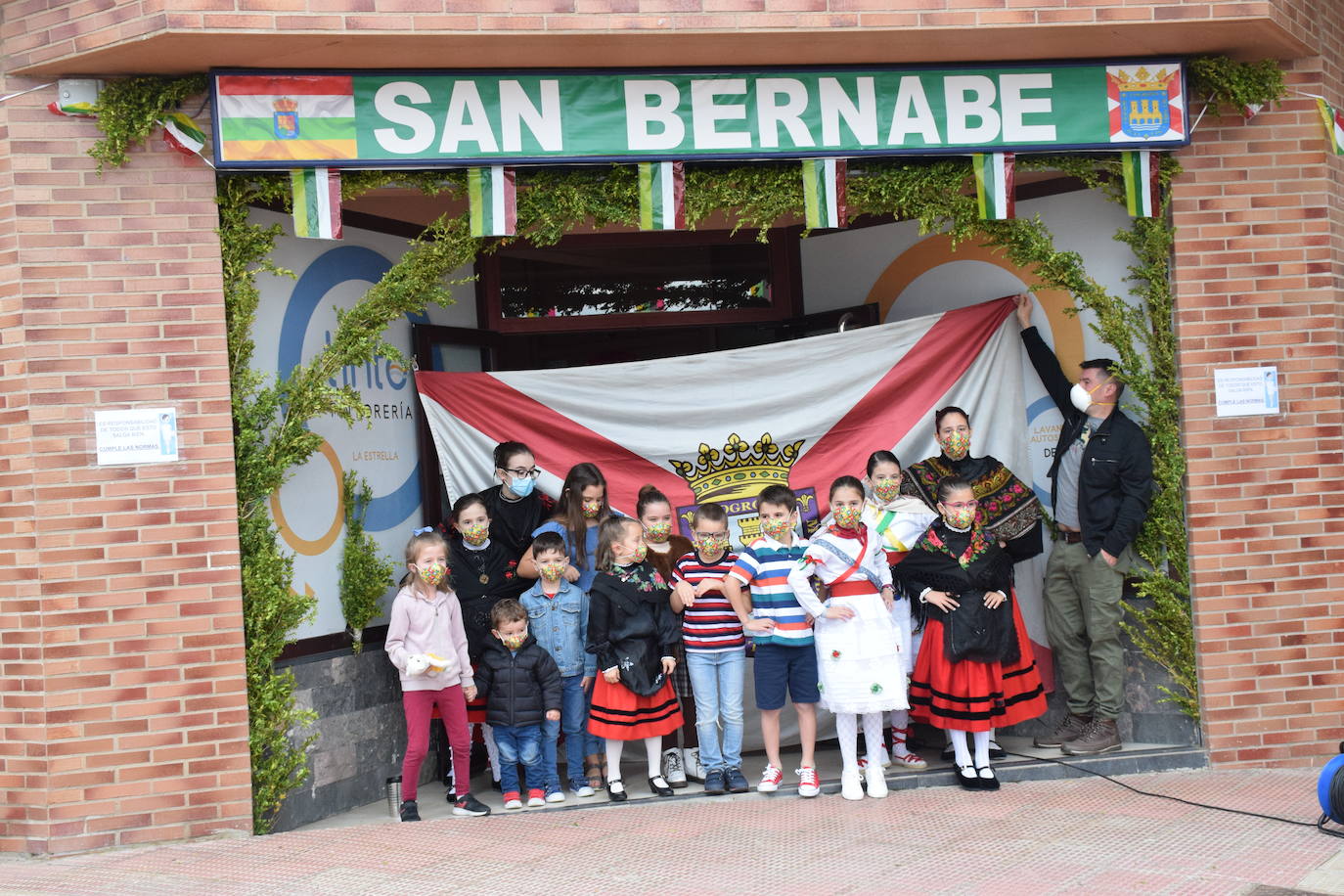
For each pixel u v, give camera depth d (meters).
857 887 4.95
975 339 7.64
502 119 6.48
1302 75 7.10
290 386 6.54
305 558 6.84
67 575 5.99
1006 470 7.09
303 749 6.41
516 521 7.19
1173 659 7.06
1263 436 6.99
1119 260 7.39
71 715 5.95
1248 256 7.04
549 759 6.69
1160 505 6.98
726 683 6.68
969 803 6.26
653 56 6.45
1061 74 6.82
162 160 6.23
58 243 6.09
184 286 6.22
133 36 5.78
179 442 6.17
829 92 6.70
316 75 6.29
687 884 5.06
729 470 7.71
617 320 8.70
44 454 6.01
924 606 6.92
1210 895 4.73
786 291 8.82
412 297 6.79
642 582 6.60
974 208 6.96
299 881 5.27
